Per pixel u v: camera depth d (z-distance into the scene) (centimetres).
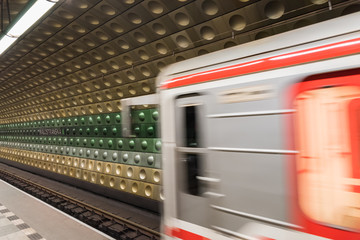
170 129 258
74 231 570
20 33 468
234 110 203
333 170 157
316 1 325
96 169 848
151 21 464
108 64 648
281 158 176
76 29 560
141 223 581
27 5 376
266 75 188
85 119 905
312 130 166
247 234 191
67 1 463
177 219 249
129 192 717
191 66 242
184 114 245
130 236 516
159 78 275
